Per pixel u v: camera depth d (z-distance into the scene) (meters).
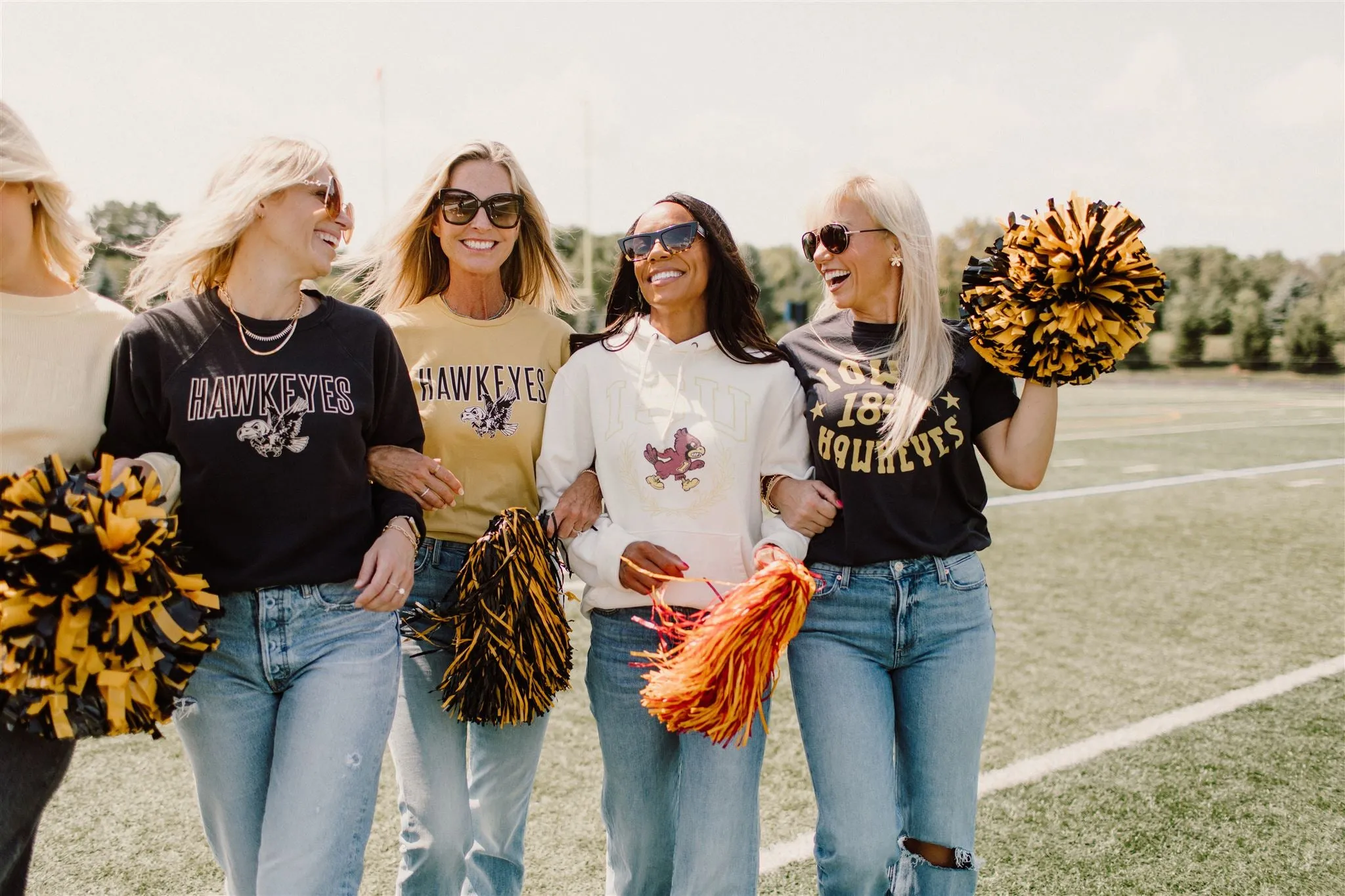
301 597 2.00
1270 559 7.25
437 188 2.49
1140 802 3.45
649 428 2.34
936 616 2.27
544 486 2.46
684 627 2.18
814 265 2.47
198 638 1.84
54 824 3.26
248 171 2.00
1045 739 3.98
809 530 2.28
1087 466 12.59
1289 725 4.14
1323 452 14.25
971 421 2.36
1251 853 3.12
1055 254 2.16
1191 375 46.28
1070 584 6.52
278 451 1.97
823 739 2.22
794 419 2.40
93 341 1.97
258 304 2.05
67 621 1.69
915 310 2.30
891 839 2.16
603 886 2.92
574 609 5.84
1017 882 2.94
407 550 2.12
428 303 2.58
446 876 2.34
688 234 2.28
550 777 3.66
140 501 1.74
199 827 3.25
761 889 2.91
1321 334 47.31
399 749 2.34
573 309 2.90
